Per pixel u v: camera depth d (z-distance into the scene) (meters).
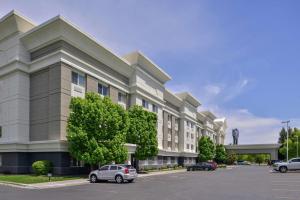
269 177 37.25
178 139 76.44
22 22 38.00
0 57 40.09
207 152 84.94
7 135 37.75
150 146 44.88
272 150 113.62
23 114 37.53
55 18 34.47
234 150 118.94
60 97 35.00
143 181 31.02
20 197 17.86
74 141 33.16
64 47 36.25
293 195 19.77
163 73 61.16
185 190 22.36
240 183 28.73
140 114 45.09
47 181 27.84
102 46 41.19
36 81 38.09
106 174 28.58
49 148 34.91
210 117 106.62
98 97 35.56
